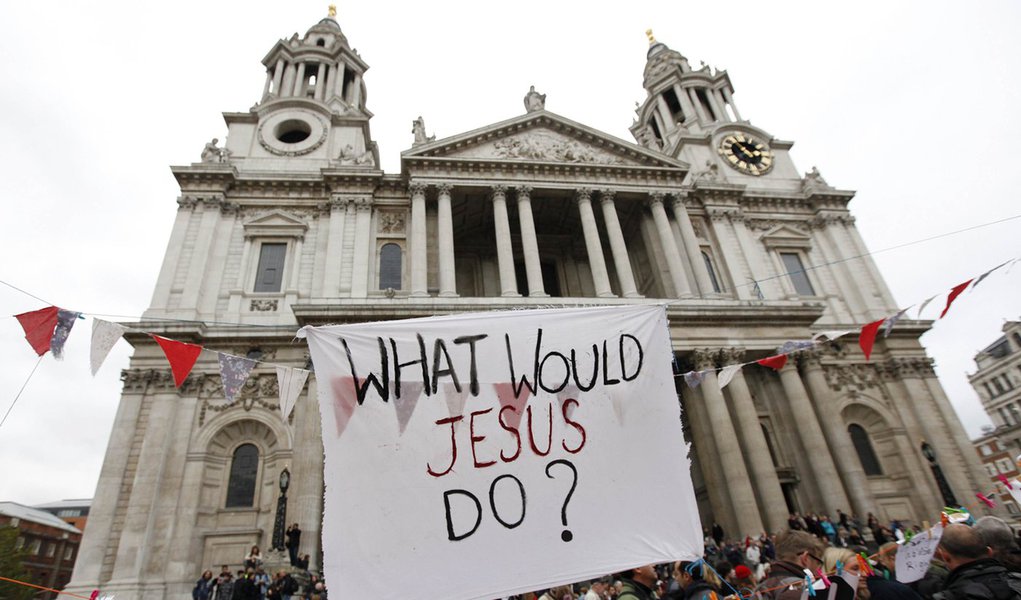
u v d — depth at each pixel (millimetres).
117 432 26984
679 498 6625
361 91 50719
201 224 33969
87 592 23281
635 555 6180
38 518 65312
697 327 32812
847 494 30438
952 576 4984
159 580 24266
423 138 38531
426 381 6676
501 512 6164
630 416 6934
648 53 60156
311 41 50375
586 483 6465
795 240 41969
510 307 30812
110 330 10891
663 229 37438
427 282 35688
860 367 36906
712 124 48344
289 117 40500
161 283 31469
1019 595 4406
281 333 30266
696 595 6059
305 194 36656
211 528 26578
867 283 40438
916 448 34500
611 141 39625
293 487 26328
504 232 34969
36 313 10109
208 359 29703
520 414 6699
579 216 40844
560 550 6062
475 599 5676
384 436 6340
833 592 5035
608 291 34125
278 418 28797
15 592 37156
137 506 25172
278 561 24281
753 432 30078
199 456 27547
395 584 5672
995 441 74125
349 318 29047
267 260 34406
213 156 36625
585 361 7129
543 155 38688
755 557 21828
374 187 36906
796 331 33719
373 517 5953
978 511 31641
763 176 45688
